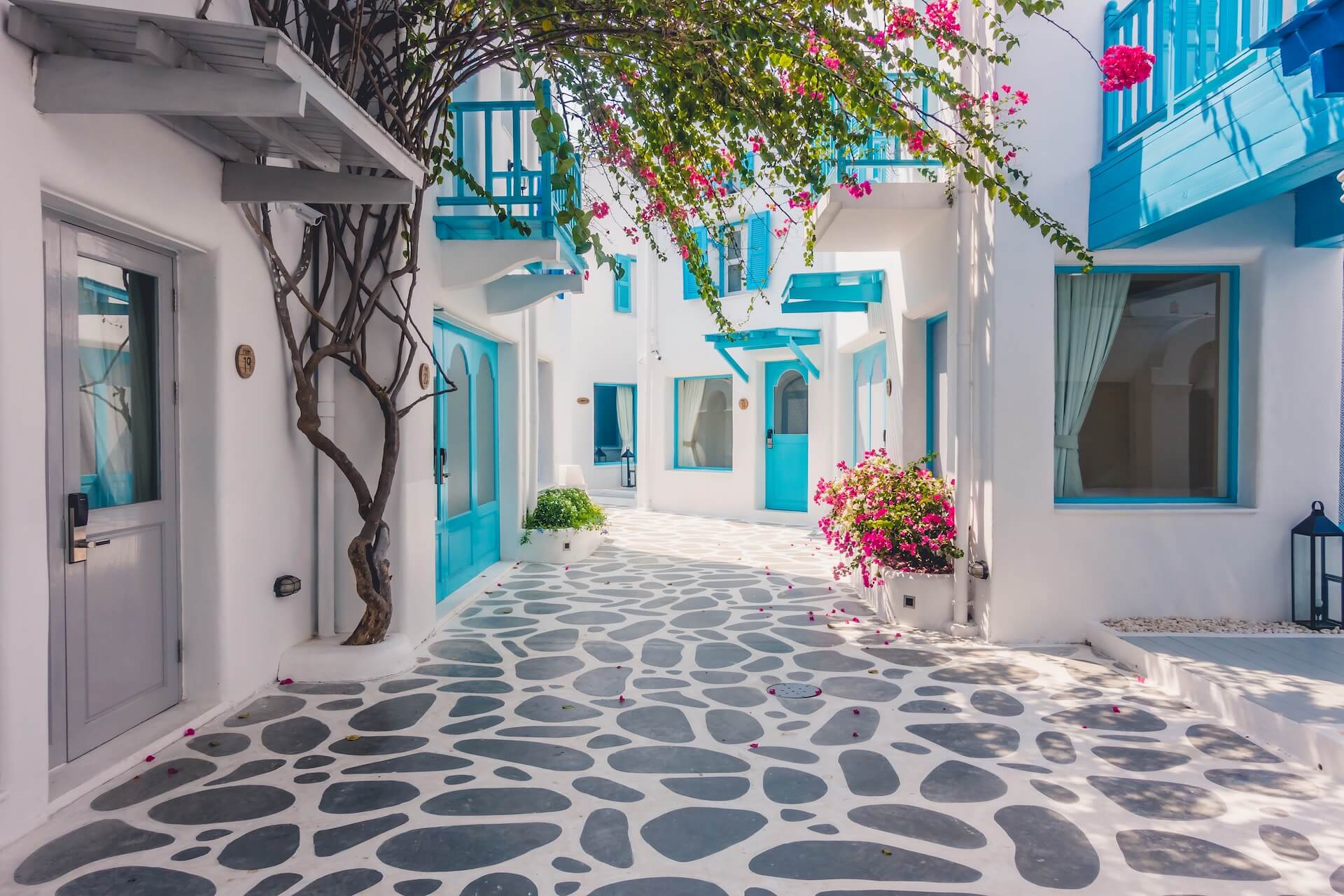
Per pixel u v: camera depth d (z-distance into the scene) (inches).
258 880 101.3
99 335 134.6
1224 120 149.3
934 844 110.3
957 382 219.9
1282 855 106.9
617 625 231.6
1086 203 202.5
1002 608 208.5
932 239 238.4
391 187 152.9
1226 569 206.5
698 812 119.7
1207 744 143.6
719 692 173.8
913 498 240.1
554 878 102.0
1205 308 213.6
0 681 106.7
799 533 417.4
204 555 156.6
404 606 201.9
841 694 171.8
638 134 185.5
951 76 223.3
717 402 498.3
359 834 112.8
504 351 327.3
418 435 209.5
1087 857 106.8
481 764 136.5
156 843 110.0
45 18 107.4
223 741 145.6
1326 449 205.0
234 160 153.5
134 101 110.0
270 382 174.9
